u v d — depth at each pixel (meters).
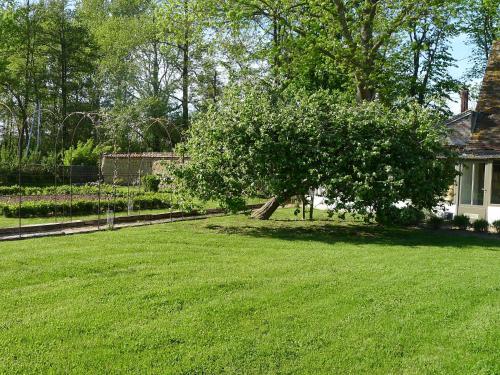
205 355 4.87
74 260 8.52
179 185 14.18
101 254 9.12
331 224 15.48
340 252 10.20
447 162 14.18
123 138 33.22
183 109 43.72
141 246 10.08
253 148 12.95
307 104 13.77
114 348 4.97
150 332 5.35
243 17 17.52
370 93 18.39
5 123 42.75
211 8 17.44
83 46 43.25
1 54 38.34
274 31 20.62
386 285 7.43
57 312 5.89
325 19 17.77
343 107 13.61
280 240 11.77
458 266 8.96
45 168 27.98
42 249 9.52
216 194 13.48
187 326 5.54
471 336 5.51
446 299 6.81
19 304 6.19
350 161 13.11
